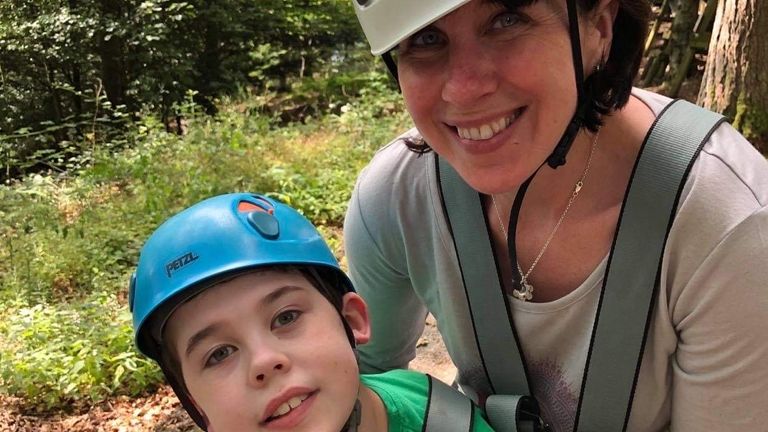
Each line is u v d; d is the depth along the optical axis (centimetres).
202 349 60
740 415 63
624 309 63
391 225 74
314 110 472
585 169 62
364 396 67
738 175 57
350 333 68
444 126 58
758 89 263
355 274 83
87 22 473
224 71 534
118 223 255
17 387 160
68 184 302
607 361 66
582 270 65
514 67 52
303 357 59
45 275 221
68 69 502
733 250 56
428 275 75
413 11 52
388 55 62
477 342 73
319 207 257
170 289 60
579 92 56
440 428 69
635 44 58
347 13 614
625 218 60
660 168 58
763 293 56
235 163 294
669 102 62
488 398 74
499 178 56
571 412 72
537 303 67
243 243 61
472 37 52
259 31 568
